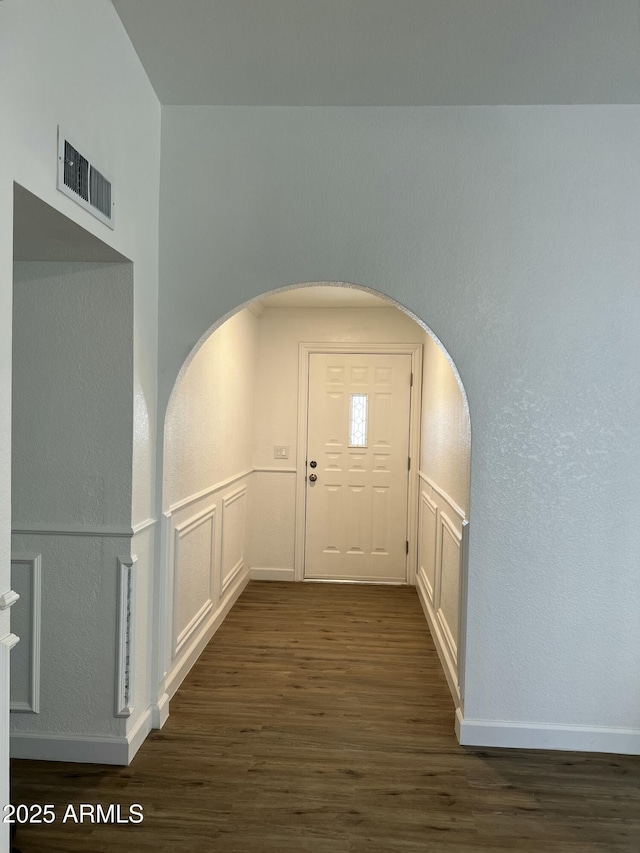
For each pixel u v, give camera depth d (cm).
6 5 159
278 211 284
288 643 401
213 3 221
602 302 276
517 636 281
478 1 215
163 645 294
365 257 282
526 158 277
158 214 286
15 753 261
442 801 238
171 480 307
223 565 441
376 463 548
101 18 217
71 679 260
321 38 238
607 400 277
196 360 354
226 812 228
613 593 279
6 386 163
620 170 275
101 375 256
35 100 174
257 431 552
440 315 280
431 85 265
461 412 323
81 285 256
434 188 280
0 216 157
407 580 547
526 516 280
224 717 301
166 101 283
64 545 258
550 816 231
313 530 553
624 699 279
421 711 312
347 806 233
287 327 548
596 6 216
